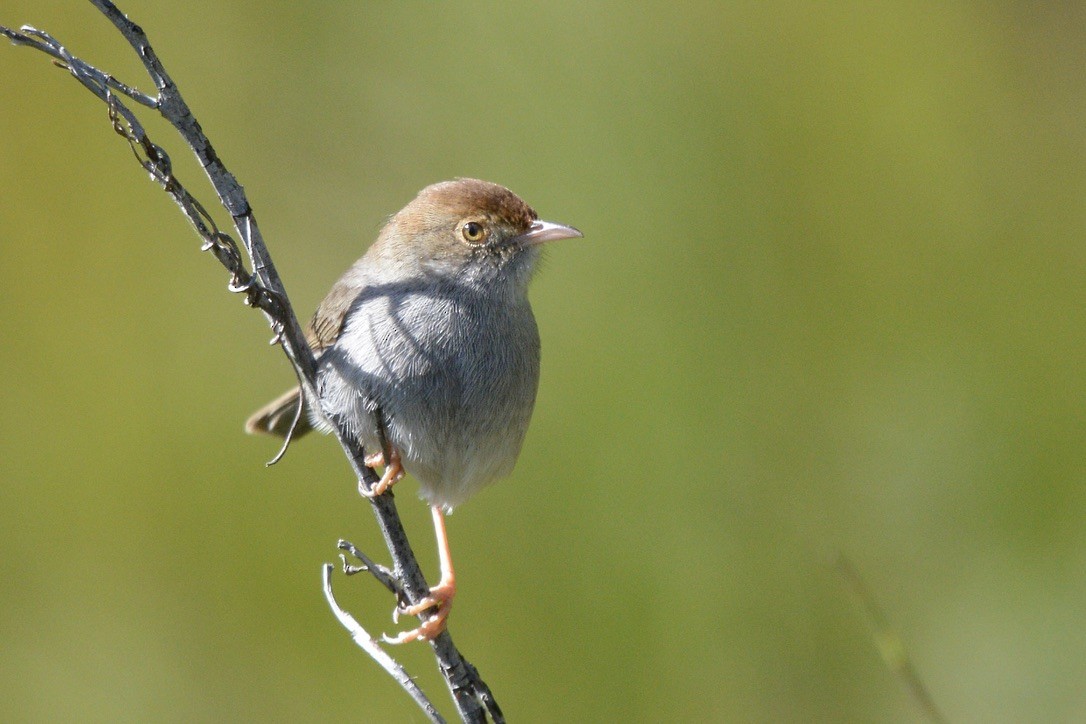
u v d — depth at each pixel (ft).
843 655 38.37
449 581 24.63
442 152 43.19
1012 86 44.09
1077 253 43.27
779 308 41.70
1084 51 44.16
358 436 24.53
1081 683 38.40
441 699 36.19
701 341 40.73
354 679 36.47
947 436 41.32
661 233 41.55
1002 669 38.70
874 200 43.06
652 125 42.16
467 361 25.32
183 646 37.22
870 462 41.16
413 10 43.68
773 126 42.60
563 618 37.86
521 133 42.73
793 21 43.14
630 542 38.75
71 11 41.70
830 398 41.29
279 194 43.19
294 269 42.47
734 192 42.19
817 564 39.17
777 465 40.40
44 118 41.09
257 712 36.63
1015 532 40.65
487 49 43.27
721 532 39.22
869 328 42.29
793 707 37.86
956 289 42.73
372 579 37.52
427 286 25.80
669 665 37.73
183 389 40.09
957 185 43.21
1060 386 42.01
